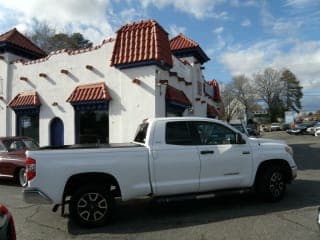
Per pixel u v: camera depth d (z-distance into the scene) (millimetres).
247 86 93625
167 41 16656
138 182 7262
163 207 8391
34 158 6828
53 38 47625
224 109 74688
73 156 6984
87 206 6969
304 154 21766
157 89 15383
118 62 15523
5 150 12055
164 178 7426
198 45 21781
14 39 19719
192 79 21734
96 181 7188
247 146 8258
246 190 8234
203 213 7727
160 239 6180
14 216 7949
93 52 17000
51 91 18047
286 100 105312
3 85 19453
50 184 6824
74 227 7051
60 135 17859
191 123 7891
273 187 8406
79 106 16984
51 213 8156
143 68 15375
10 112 19297
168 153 7484
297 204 8211
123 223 7211
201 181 7703
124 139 15688
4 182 12789
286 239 5906
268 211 7676
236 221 7023
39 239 6375
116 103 16078
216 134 8078
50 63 18188
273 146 8562
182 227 6801
